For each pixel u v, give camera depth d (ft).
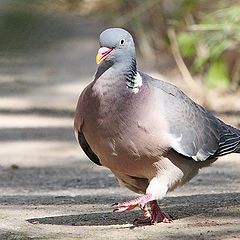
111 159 32.17
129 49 31.55
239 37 63.00
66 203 37.22
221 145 34.53
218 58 64.69
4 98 65.67
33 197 38.81
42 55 76.13
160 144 31.71
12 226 32.91
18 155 50.01
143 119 31.50
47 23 76.38
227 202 36.40
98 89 31.40
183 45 64.49
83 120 31.94
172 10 71.41
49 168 46.93
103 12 81.15
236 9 62.69
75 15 82.33
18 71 73.26
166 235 31.37
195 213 34.53
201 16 67.56
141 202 31.76
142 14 75.97
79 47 78.84
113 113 31.32
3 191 40.88
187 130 32.76
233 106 63.41
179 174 32.71
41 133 55.47
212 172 45.11
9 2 68.69
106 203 37.22
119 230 32.24
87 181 43.47
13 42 72.08
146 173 32.42
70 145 52.49
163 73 71.92
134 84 31.60
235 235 31.17
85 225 33.06
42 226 32.91
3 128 56.75
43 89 68.64
